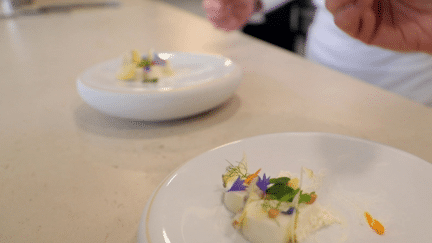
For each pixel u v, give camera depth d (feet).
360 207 1.39
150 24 5.84
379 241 1.25
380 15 2.11
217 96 2.31
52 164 1.96
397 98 2.69
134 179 1.79
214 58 2.80
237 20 4.09
